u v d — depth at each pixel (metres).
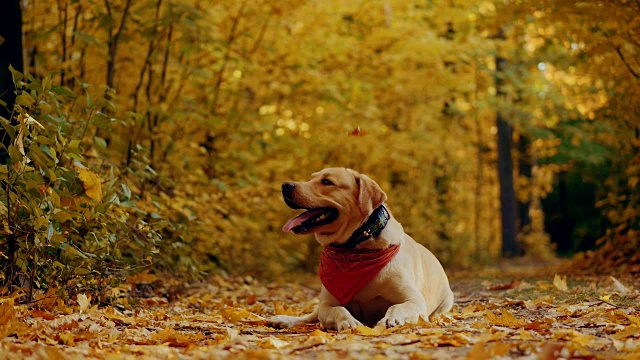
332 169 5.59
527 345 3.80
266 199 12.19
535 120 21.02
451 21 16.08
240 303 8.08
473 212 26.92
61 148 5.59
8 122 5.46
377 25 15.33
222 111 12.91
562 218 32.34
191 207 9.78
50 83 5.75
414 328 4.79
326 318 5.32
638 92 11.24
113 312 5.82
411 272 5.60
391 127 18.39
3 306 4.64
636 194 12.15
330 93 13.62
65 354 3.72
